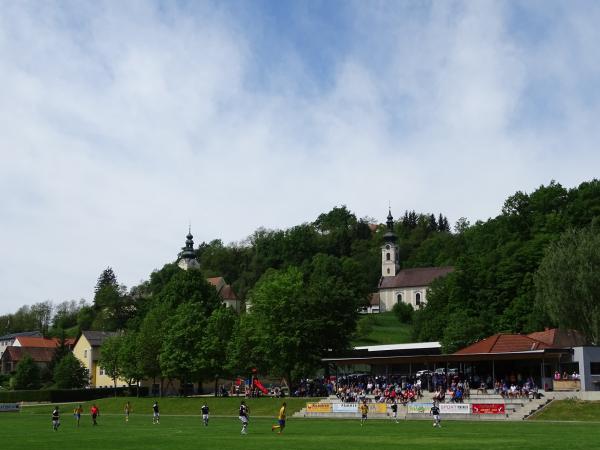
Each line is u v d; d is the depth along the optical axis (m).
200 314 120.81
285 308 107.94
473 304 139.38
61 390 138.62
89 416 101.38
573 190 157.00
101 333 177.25
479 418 75.44
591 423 65.00
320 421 78.12
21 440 54.50
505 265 136.00
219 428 67.50
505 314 126.62
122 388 144.75
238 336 113.50
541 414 72.88
